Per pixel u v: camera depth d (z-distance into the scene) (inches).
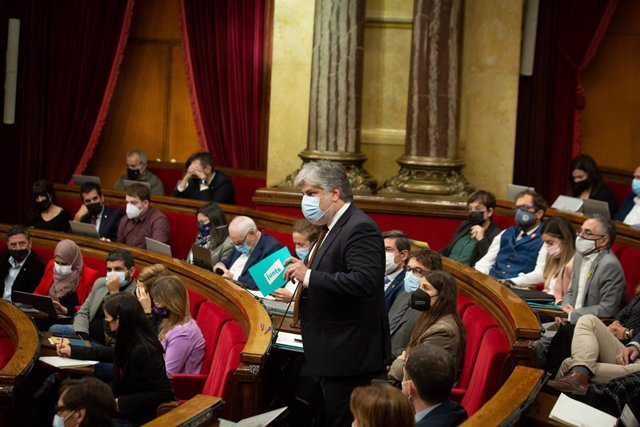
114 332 163.5
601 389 151.9
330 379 151.0
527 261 244.4
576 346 172.9
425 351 126.0
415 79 308.3
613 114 374.0
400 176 313.3
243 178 378.3
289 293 197.5
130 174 350.3
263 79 382.3
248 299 192.1
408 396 126.2
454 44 306.7
